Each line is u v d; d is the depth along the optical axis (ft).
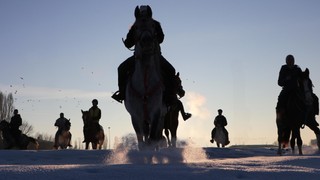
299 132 55.57
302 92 54.54
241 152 61.46
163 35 34.81
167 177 18.33
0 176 17.29
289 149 65.72
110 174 18.34
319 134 56.24
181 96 63.16
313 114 55.62
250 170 20.35
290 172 20.04
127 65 37.42
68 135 102.37
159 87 34.96
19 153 48.34
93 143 88.84
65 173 18.17
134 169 19.60
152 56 34.37
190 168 20.36
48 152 49.96
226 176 19.03
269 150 68.85
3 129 98.17
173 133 67.97
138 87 34.81
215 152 59.82
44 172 18.19
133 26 34.58
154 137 35.53
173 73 37.45
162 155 32.58
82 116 90.22
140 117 35.63
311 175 19.86
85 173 18.43
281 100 55.31
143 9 33.76
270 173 19.80
